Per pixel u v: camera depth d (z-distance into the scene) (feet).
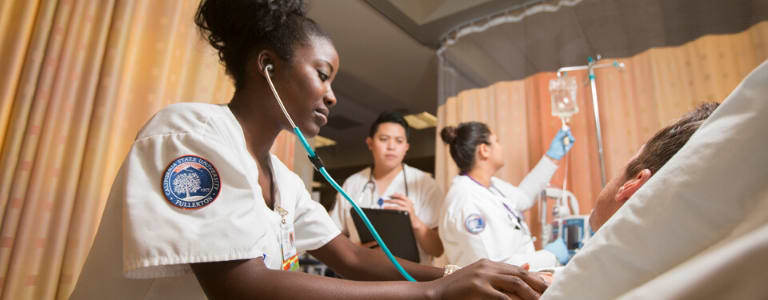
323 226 2.84
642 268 0.94
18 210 3.68
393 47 10.17
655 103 7.49
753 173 0.84
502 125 8.71
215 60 5.73
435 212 6.98
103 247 1.90
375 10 8.95
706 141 0.92
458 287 1.50
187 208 1.64
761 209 0.82
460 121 9.17
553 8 8.66
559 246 4.81
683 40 7.57
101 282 1.89
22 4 4.05
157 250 1.55
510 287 1.50
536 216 7.52
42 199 3.80
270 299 1.54
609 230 1.02
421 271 2.62
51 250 3.78
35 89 3.94
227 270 1.60
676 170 0.95
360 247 2.85
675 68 7.52
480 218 4.66
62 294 3.78
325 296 1.52
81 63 4.23
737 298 0.74
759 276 0.72
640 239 0.95
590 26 8.27
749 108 0.87
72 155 4.01
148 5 5.18
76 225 3.93
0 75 3.82
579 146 7.86
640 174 1.82
